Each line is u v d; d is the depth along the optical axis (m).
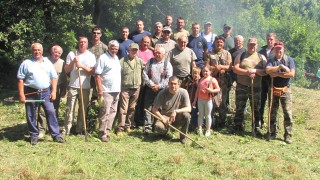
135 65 9.11
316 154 8.38
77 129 8.91
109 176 6.61
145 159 7.46
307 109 12.54
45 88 8.13
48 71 8.20
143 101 9.73
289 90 9.14
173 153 7.90
